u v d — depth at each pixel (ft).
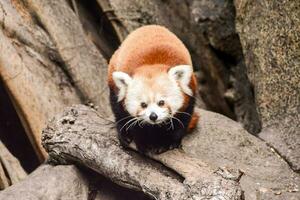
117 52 31.96
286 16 38.65
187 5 56.39
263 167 34.55
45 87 41.65
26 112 40.22
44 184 31.96
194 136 35.68
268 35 40.11
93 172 33.86
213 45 55.83
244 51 43.21
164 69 29.04
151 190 28.27
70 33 45.03
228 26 55.26
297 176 34.27
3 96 41.88
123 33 50.65
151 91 28.25
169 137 29.84
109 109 45.11
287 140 37.09
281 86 38.88
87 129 32.55
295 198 32.19
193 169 27.94
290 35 38.34
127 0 51.44
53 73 42.98
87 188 33.22
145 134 29.63
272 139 37.50
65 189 32.17
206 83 55.98
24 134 43.01
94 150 31.24
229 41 55.36
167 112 28.32
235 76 55.77
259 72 40.70
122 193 33.27
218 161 34.09
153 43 30.30
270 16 40.01
